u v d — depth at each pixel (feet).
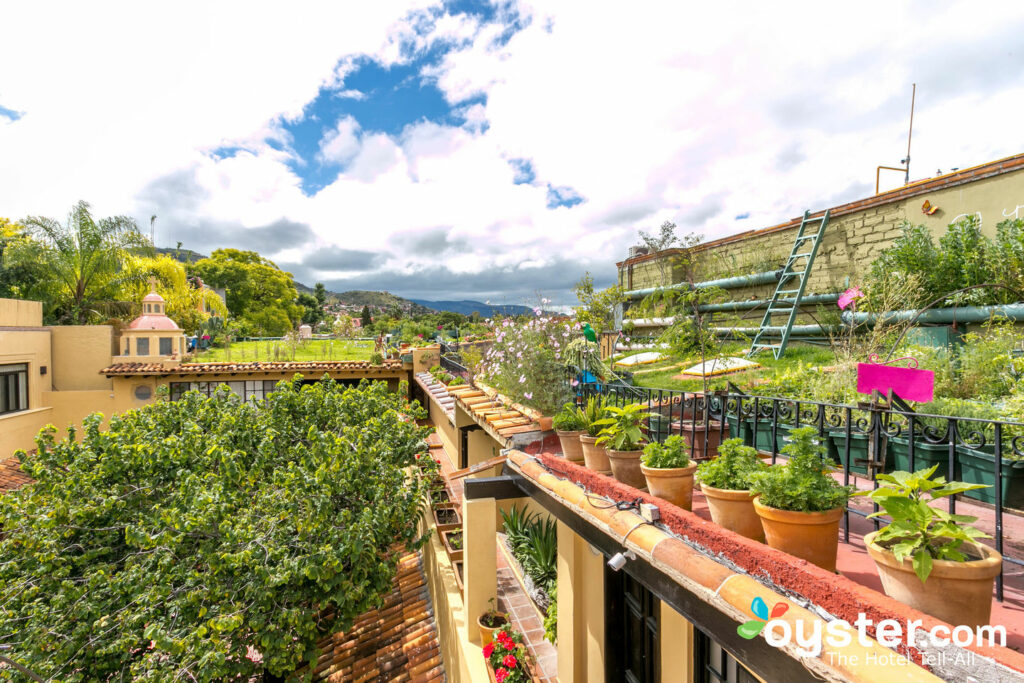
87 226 68.23
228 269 160.86
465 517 17.34
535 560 22.82
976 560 4.92
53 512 17.24
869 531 8.79
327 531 17.67
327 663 22.30
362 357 86.02
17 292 64.75
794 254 39.50
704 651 10.99
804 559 6.21
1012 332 22.54
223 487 18.61
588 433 12.51
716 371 29.09
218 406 27.86
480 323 31.71
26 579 17.53
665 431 15.56
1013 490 10.19
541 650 19.49
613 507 9.15
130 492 19.48
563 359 19.72
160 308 69.41
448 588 21.12
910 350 21.33
